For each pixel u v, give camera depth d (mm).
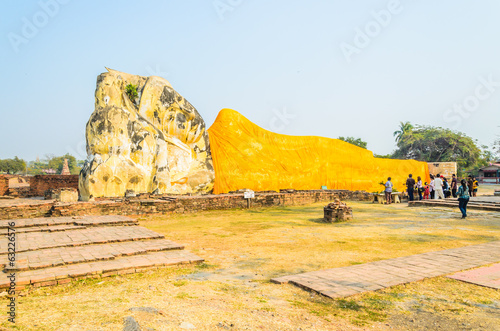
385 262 6621
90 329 3295
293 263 6789
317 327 3836
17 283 4965
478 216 13656
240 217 14094
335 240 9023
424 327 3930
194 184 20109
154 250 7324
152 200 14609
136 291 4863
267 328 3707
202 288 5094
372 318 4148
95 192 16578
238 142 22922
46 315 3707
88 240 8008
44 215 12234
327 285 5227
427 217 13609
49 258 6383
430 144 45625
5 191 20266
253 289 5164
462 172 43906
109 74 18016
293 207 18234
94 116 17500
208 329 3537
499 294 4977
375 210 16250
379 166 27922
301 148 25219
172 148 19625
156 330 3373
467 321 4090
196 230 10766
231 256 7355
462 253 7336
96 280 5539
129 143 17750
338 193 22109
